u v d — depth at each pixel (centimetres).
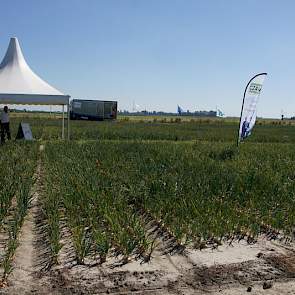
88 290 535
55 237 655
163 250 684
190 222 769
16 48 2492
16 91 2336
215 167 1298
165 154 1636
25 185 980
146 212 897
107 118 6819
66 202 851
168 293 533
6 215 840
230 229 773
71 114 6850
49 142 2292
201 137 3425
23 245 695
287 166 1421
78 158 1517
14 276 571
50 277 572
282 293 542
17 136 2556
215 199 915
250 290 546
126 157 1548
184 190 983
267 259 658
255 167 1359
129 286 550
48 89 2444
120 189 973
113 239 695
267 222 834
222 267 620
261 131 5069
